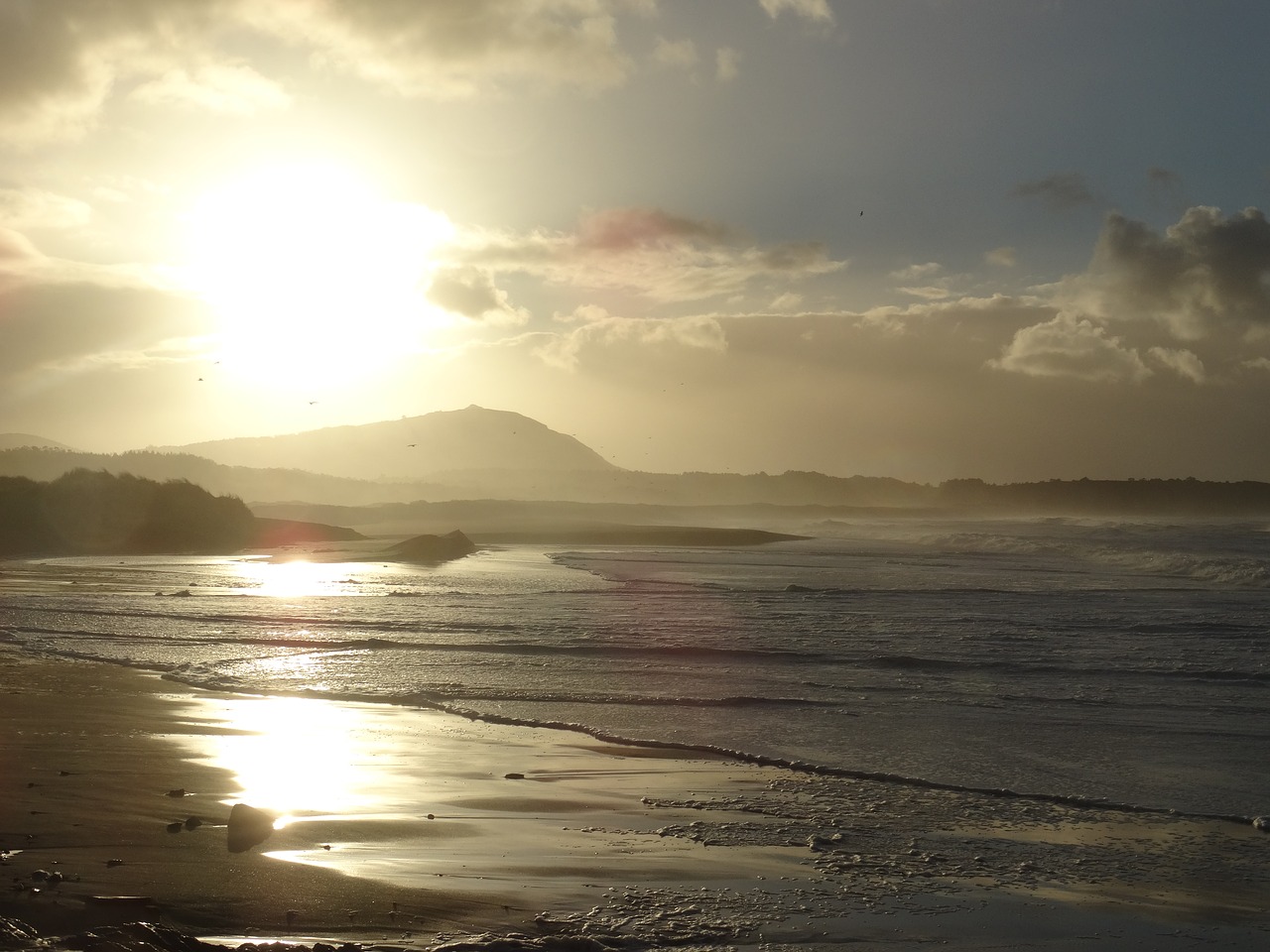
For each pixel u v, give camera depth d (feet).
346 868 21.89
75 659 54.24
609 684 47.34
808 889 21.62
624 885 21.58
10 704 41.65
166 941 16.92
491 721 39.91
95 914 18.24
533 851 23.88
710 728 38.60
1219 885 22.43
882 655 55.36
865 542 227.40
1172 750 35.17
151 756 32.76
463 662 53.47
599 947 17.99
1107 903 21.18
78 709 40.73
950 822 27.09
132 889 19.80
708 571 129.70
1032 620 72.02
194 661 53.57
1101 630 66.44
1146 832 26.37
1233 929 19.83
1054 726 38.88
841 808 28.32
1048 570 132.05
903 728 38.68
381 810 27.27
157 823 24.95
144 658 54.60
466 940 17.94
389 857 22.97
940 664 52.70
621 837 25.30
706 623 69.82
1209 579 115.75
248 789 28.81
